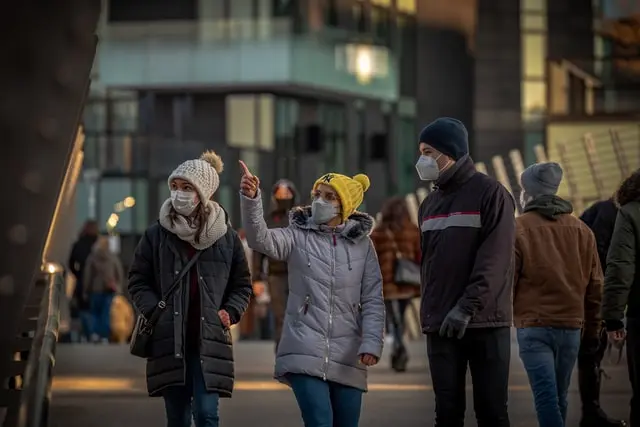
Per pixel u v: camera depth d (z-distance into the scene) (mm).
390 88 87750
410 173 89688
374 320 13469
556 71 73812
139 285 13859
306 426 13328
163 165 81250
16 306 10664
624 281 15281
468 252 13484
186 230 13656
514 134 86062
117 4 83062
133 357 33531
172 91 82938
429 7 88562
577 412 21406
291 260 13516
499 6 86312
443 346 13492
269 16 82188
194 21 82500
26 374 11633
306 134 85000
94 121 81250
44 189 11141
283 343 13422
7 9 9984
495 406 13438
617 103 71938
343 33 85125
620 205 15531
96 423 20359
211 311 13734
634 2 78312
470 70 88312
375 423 20375
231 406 22391
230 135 82875
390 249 27562
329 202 13461
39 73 10680
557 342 15672
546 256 15648
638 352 15352
